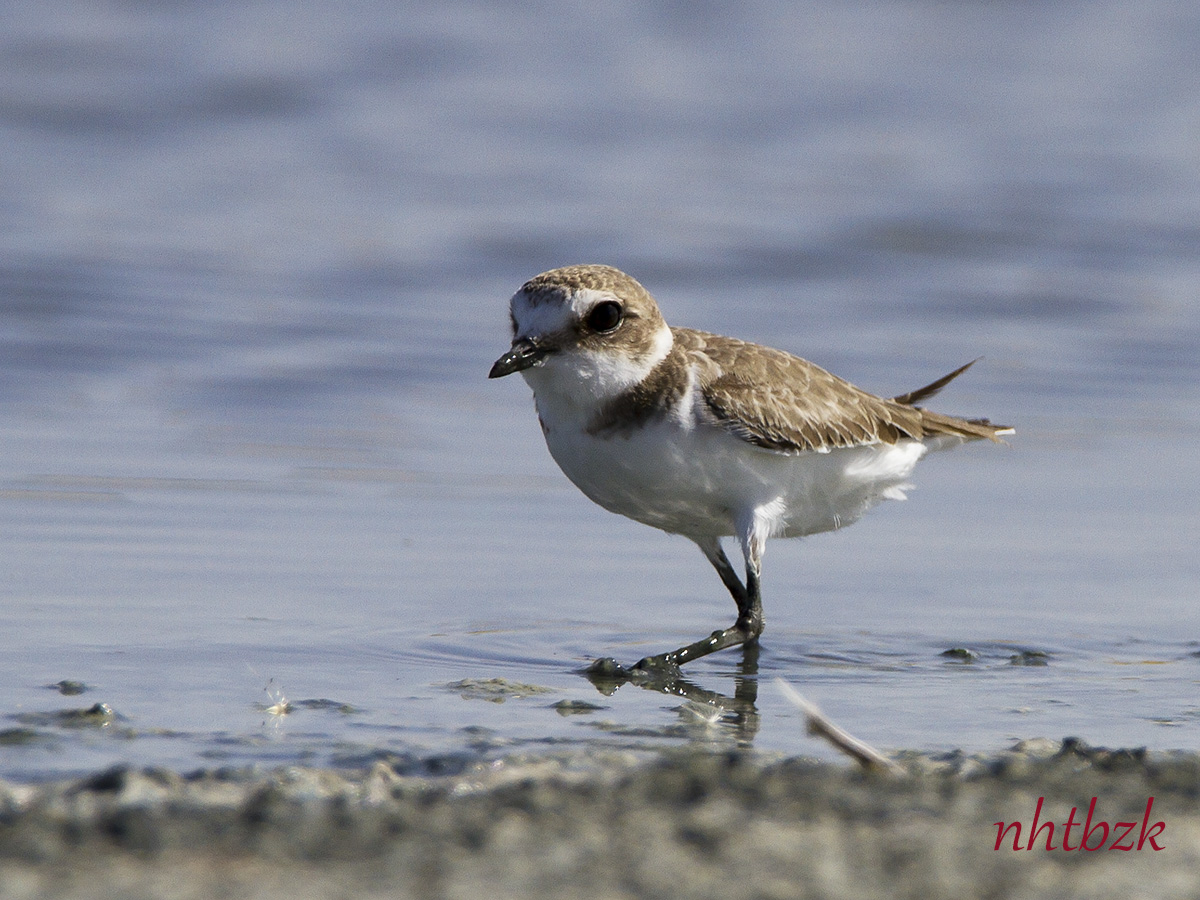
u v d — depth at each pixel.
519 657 10.00
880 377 18.94
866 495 10.54
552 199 26.17
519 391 18.17
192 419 16.52
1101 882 5.88
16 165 26.72
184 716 8.34
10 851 5.93
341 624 10.52
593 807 6.59
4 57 31.45
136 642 9.86
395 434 16.33
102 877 5.70
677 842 6.16
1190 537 13.45
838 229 25.16
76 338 19.09
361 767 7.43
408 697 8.93
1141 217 26.11
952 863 6.03
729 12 37.47
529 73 33.09
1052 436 17.09
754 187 27.28
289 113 30.30
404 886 5.68
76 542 12.27
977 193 27.08
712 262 23.59
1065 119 31.42
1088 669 9.84
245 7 35.44
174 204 25.23
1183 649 10.33
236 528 12.93
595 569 12.32
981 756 7.70
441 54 33.56
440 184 26.81
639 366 9.39
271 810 6.42
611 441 9.51
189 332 19.52
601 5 37.31
